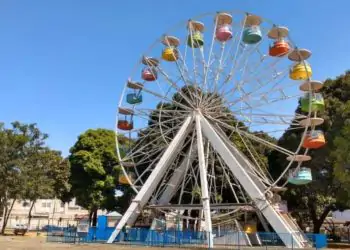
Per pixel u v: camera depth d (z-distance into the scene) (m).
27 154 46.00
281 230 27.66
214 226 35.69
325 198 43.19
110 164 57.94
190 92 32.59
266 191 29.45
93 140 57.84
